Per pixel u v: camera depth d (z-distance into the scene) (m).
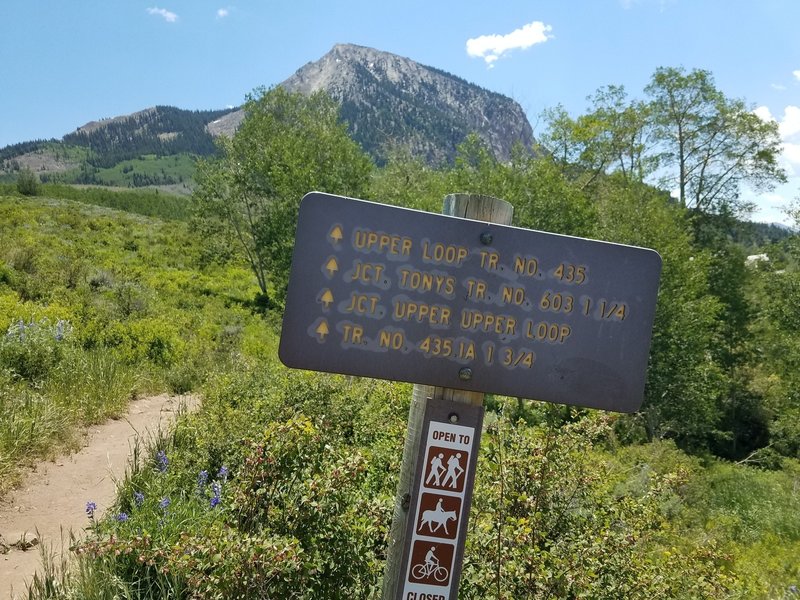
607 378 2.17
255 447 3.15
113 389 8.59
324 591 2.86
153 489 4.71
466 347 2.09
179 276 25.42
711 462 20.56
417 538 2.09
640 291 2.17
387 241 2.04
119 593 3.40
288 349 2.00
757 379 32.12
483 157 20.09
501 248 2.10
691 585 3.49
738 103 31.48
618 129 28.08
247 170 27.27
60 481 5.75
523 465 3.37
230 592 2.64
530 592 2.84
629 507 3.97
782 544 8.90
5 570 4.14
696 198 33.38
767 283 29.14
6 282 15.12
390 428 4.89
